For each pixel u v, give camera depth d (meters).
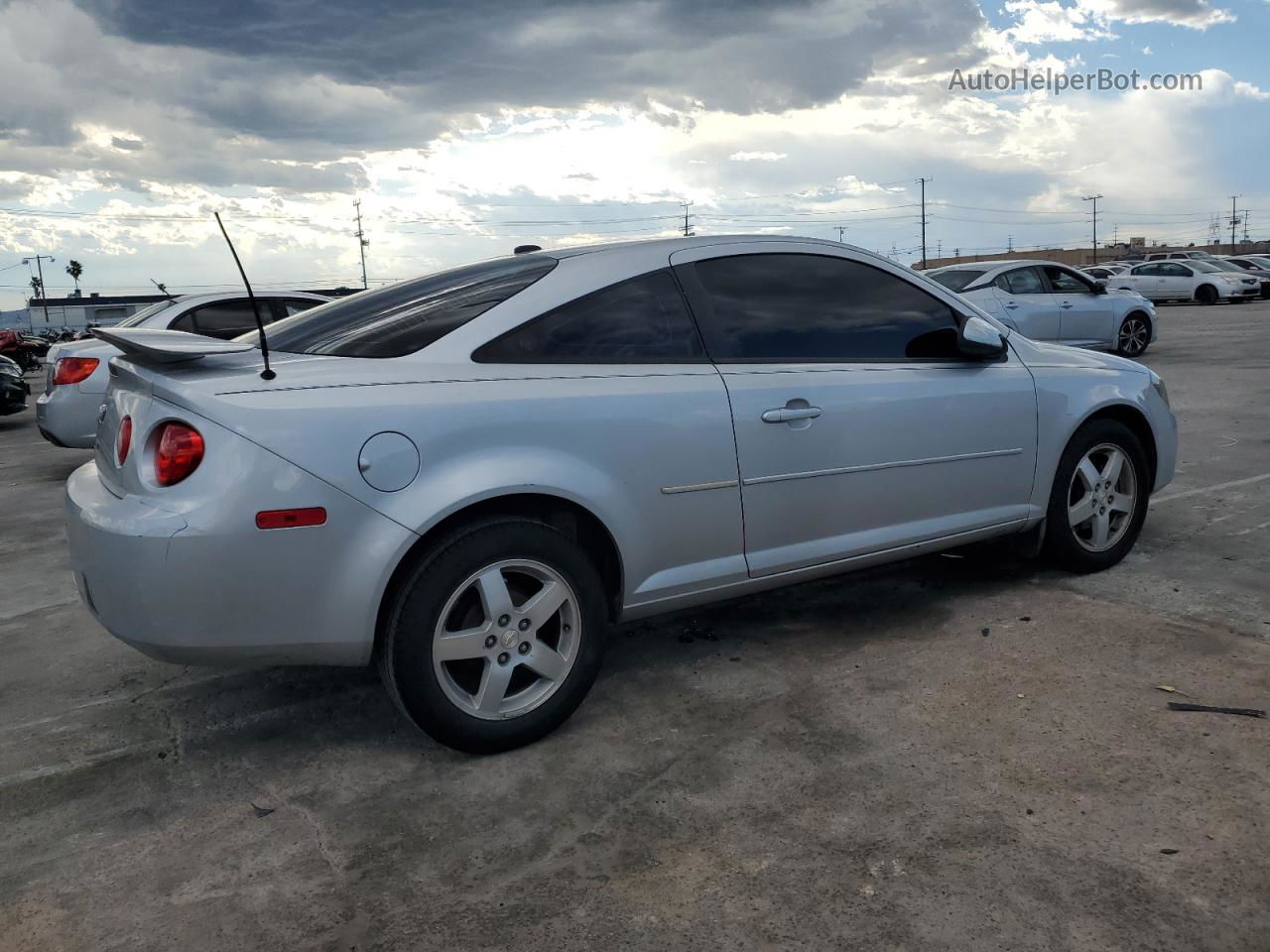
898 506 3.70
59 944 2.19
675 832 2.51
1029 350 4.25
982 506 3.95
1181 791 2.55
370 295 3.40
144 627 2.60
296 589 2.64
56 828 2.68
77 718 3.40
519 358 3.02
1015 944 2.03
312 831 2.61
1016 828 2.43
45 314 85.25
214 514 2.56
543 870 2.38
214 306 8.24
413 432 2.74
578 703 3.07
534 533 2.89
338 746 3.10
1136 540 4.70
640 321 3.24
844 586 4.38
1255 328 18.80
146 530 2.55
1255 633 3.57
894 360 3.73
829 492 3.51
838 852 2.38
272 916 2.25
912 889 2.22
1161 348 15.47
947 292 4.01
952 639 3.68
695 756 2.90
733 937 2.10
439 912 2.24
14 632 4.39
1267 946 2.00
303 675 3.70
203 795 2.82
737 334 3.41
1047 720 2.98
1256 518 5.21
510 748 2.96
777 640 3.78
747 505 3.33
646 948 2.08
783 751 2.89
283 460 2.60
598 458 3.01
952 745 2.87
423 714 2.81
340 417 2.67
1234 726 2.88
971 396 3.84
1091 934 2.05
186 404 2.62
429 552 2.78
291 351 3.04
